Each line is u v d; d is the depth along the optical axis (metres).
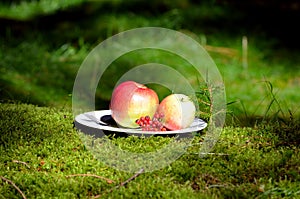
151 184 2.48
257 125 3.61
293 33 8.04
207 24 8.20
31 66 6.54
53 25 8.04
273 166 2.71
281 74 6.68
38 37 7.44
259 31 8.12
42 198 2.39
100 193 2.44
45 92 5.67
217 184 2.53
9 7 8.96
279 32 8.10
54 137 3.04
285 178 2.56
